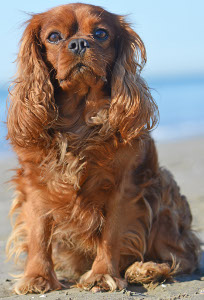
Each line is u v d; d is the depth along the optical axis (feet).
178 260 4.65
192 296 4.11
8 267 4.73
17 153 4.39
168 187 4.72
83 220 4.35
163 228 4.67
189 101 32.37
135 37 4.50
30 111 4.30
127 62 4.43
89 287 4.25
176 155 11.57
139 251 4.51
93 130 4.34
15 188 4.47
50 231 4.34
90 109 4.36
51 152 4.31
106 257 4.33
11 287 4.33
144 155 4.59
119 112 4.32
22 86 4.38
